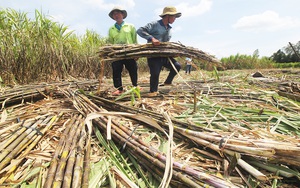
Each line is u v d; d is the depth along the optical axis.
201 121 2.30
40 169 1.42
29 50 5.00
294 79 6.01
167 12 3.62
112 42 3.98
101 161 1.58
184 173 1.30
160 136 2.01
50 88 3.62
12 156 1.51
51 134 2.00
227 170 1.42
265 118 2.33
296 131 2.05
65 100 3.17
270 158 1.33
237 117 2.40
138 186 1.36
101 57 3.24
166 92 3.90
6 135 1.88
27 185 1.31
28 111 2.65
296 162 1.25
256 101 3.16
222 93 3.75
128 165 1.57
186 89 4.10
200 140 1.70
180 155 1.67
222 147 1.52
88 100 2.80
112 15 3.91
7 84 4.45
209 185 1.18
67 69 6.15
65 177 1.24
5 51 4.52
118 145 1.87
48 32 5.66
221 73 9.78
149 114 2.31
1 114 2.53
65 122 2.28
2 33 4.64
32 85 4.04
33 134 1.87
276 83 4.71
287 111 2.75
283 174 1.31
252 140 1.48
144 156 1.52
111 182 1.33
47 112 2.59
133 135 1.81
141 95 3.65
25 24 5.32
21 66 4.80
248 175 1.39
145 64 13.03
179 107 2.86
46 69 5.27
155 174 1.44
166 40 3.90
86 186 1.22
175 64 4.08
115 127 1.96
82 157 1.50
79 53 7.25
